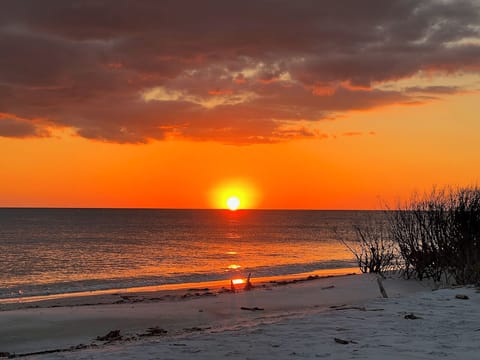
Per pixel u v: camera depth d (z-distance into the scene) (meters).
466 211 16.25
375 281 16.33
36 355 7.94
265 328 8.40
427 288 15.07
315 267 31.69
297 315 10.64
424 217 16.94
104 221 147.62
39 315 12.52
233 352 6.70
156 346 7.25
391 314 9.48
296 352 6.59
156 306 13.80
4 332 10.85
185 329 10.56
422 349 6.62
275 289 16.17
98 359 6.53
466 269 14.95
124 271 31.61
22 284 25.50
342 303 13.38
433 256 16.11
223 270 30.72
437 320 8.82
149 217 196.75
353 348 6.73
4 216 183.88
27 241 65.56
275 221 169.00
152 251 49.22
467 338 7.32
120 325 11.49
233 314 12.40
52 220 149.88
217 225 132.25
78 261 39.28
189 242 64.94
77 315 12.52
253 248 52.97
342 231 95.12
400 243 17.27
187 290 19.31
